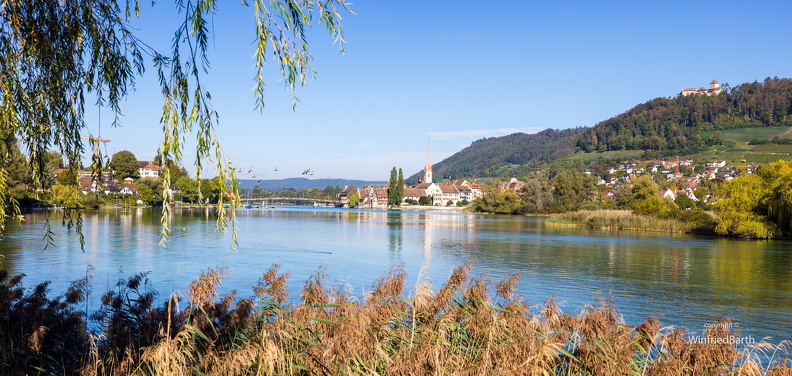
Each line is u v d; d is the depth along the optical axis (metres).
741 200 51.91
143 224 58.69
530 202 123.88
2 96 5.85
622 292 21.84
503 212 130.75
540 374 5.41
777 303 19.92
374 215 122.25
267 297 7.81
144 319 8.35
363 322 5.78
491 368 5.55
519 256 35.00
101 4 6.73
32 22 6.17
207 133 6.00
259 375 5.26
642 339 6.71
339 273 25.55
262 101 5.72
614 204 107.69
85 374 6.60
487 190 135.75
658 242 46.81
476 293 6.94
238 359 5.31
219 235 46.66
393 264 29.08
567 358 6.40
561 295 20.77
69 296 9.55
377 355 5.92
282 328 6.45
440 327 6.39
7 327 8.28
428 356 5.58
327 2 5.65
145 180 120.75
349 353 5.59
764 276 26.64
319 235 52.72
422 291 7.08
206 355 5.80
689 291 22.31
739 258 34.16
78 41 6.64
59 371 7.51
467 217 111.69
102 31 6.75
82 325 8.75
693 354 5.98
